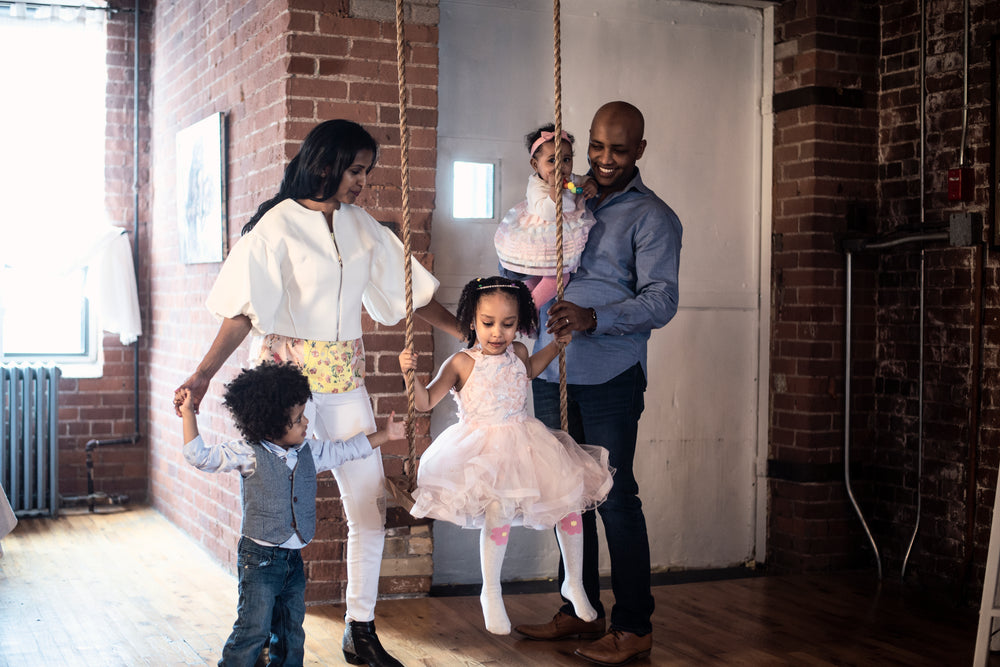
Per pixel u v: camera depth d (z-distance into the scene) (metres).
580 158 4.86
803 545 4.94
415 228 4.36
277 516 2.95
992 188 4.39
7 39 6.22
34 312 6.43
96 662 3.55
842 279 4.96
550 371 3.65
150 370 6.49
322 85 4.20
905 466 4.88
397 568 4.39
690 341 5.05
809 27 4.93
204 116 5.33
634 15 4.93
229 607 4.22
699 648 3.77
